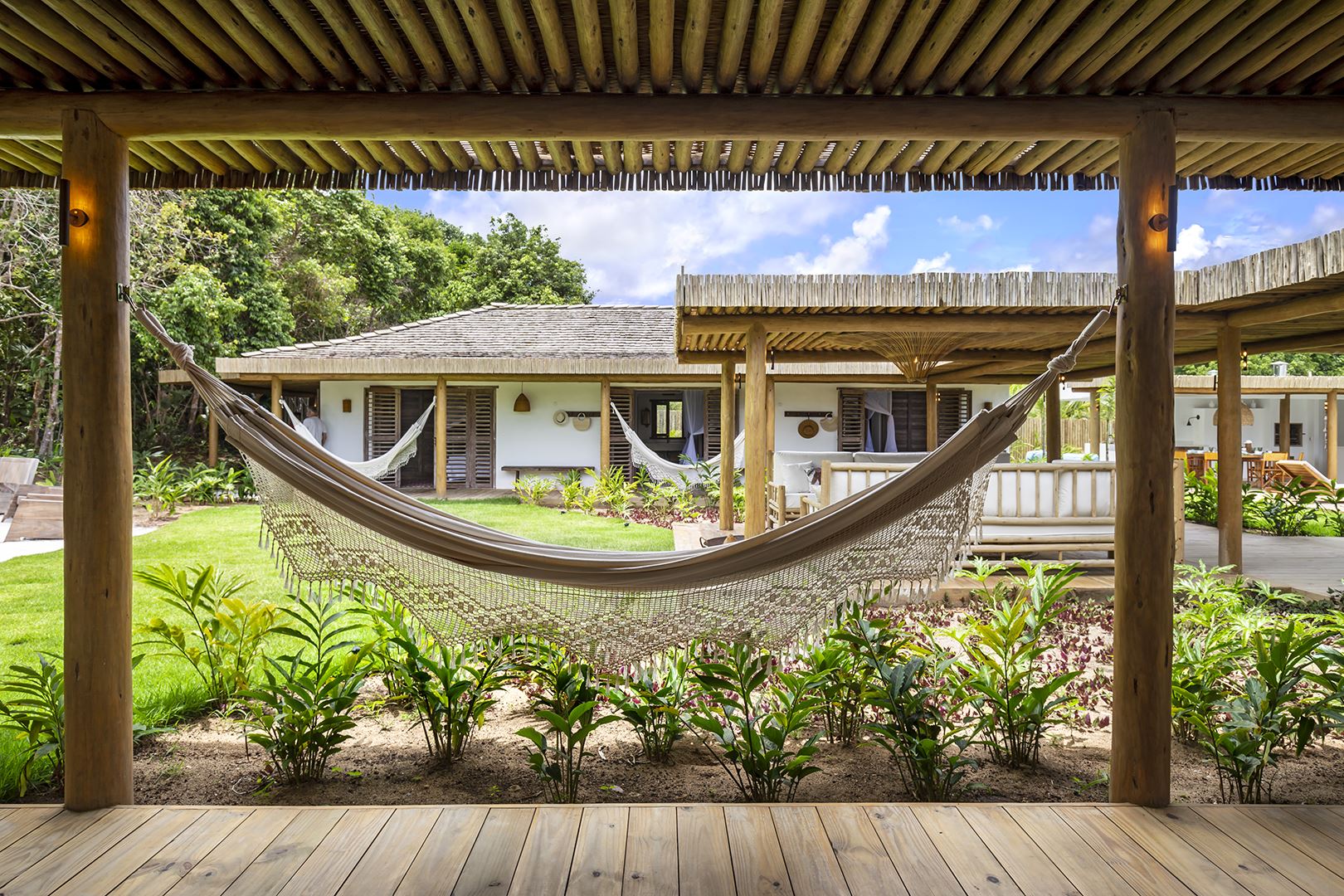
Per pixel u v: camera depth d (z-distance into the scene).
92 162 2.29
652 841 2.08
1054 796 2.51
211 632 3.16
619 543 7.41
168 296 14.11
